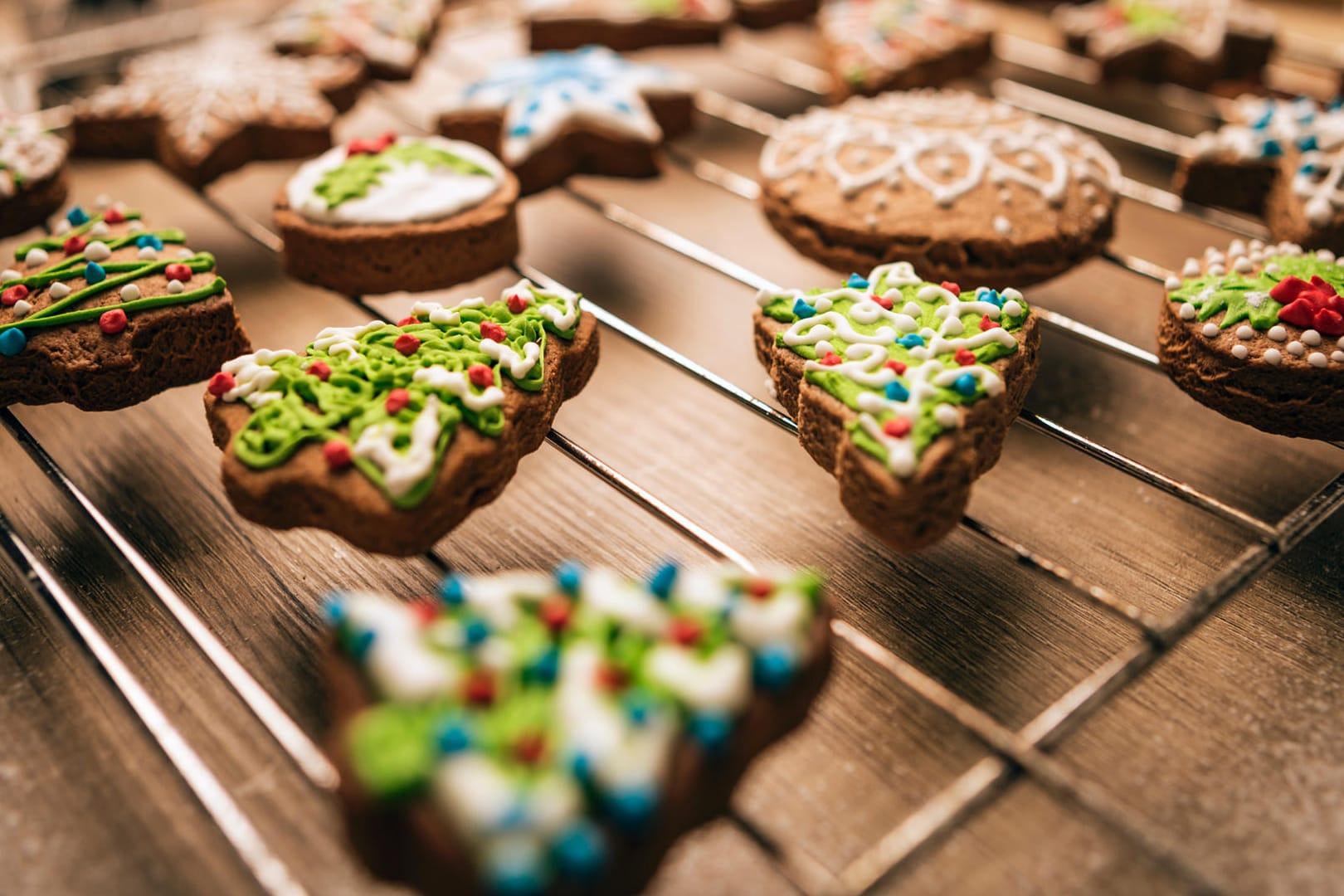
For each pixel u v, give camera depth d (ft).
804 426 0.84
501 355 0.84
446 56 1.45
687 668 0.68
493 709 0.67
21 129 1.10
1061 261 0.99
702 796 0.66
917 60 1.29
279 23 1.37
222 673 0.74
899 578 0.87
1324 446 0.95
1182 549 0.88
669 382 1.01
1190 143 1.24
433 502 0.78
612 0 1.38
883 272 0.91
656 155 1.15
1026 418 0.87
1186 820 0.74
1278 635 0.83
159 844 0.73
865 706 0.79
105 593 0.86
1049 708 0.79
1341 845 0.73
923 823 0.68
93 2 1.47
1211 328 0.89
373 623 0.70
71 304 0.89
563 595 0.72
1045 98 1.34
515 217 1.04
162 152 1.16
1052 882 0.72
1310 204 1.00
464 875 0.62
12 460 0.95
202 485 0.93
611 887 0.64
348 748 0.65
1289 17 1.50
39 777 0.76
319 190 1.00
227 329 0.92
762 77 1.43
